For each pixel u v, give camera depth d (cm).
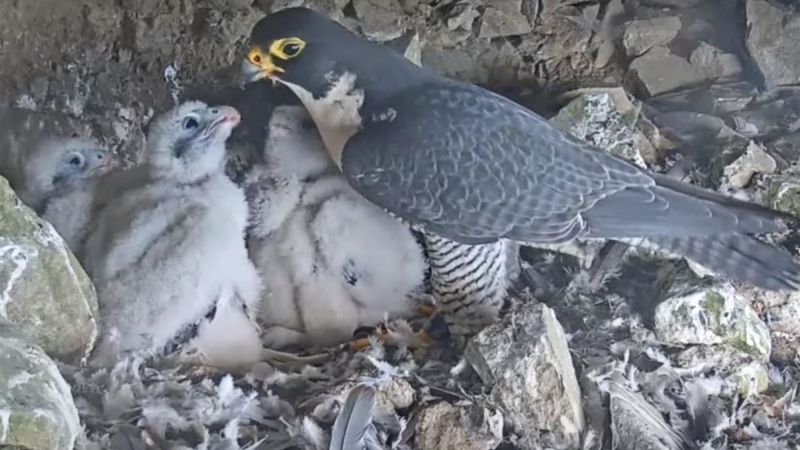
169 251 169
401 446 162
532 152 168
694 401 168
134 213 170
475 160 168
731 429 168
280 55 172
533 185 168
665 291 175
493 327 166
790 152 196
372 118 171
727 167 190
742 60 206
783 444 167
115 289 168
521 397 163
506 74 208
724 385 170
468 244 171
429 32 207
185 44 200
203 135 174
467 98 170
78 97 196
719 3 208
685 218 168
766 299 179
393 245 178
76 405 160
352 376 166
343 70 171
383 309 180
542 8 210
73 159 176
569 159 169
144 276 168
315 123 176
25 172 176
